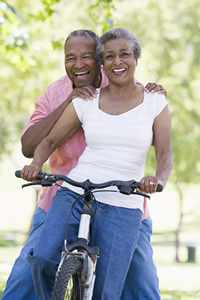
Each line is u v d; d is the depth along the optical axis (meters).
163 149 4.17
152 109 4.12
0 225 35.34
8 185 57.81
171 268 11.46
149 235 4.61
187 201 46.56
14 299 4.39
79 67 4.51
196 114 18.48
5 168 61.62
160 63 18.31
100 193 4.00
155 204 47.72
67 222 3.62
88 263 3.57
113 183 3.52
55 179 3.62
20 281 4.39
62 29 15.41
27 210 42.69
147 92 4.20
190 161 18.98
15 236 30.33
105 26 9.86
